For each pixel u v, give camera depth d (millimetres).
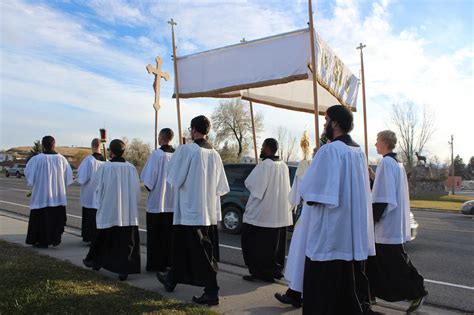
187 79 6223
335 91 5500
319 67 4859
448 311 4715
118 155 5320
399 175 4289
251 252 5395
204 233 4469
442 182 38625
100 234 5246
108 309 3869
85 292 4312
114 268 5109
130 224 5160
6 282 4465
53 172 6961
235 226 9703
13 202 15945
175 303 4156
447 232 11516
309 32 4852
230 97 7051
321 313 3262
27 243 6852
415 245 9148
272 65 5215
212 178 4594
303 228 3801
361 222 3342
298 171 4754
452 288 5664
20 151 101312
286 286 5188
